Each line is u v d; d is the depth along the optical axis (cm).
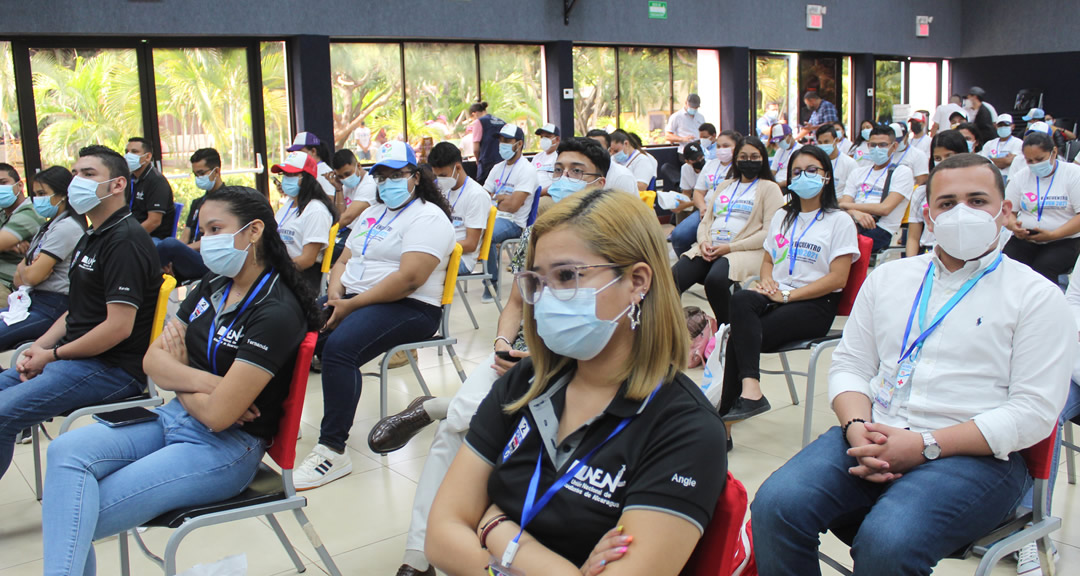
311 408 410
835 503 190
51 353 293
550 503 144
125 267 286
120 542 239
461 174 523
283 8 850
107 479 214
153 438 230
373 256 374
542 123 1071
